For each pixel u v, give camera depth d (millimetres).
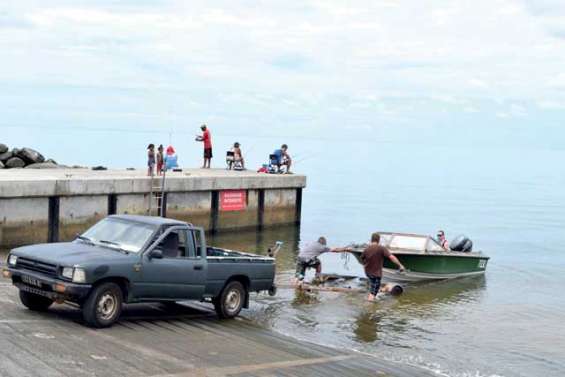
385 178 117062
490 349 15703
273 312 17375
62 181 27531
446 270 25781
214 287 15133
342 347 14430
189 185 33469
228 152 43969
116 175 32875
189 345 12617
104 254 13281
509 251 37656
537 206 72438
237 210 36844
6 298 14906
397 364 13469
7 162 38125
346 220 50031
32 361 10281
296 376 11523
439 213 60188
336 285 22297
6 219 25859
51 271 12742
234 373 11164
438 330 17188
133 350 11664
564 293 24250
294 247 32875
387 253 20219
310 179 102812
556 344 16609
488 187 105438
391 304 20031
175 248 14391
